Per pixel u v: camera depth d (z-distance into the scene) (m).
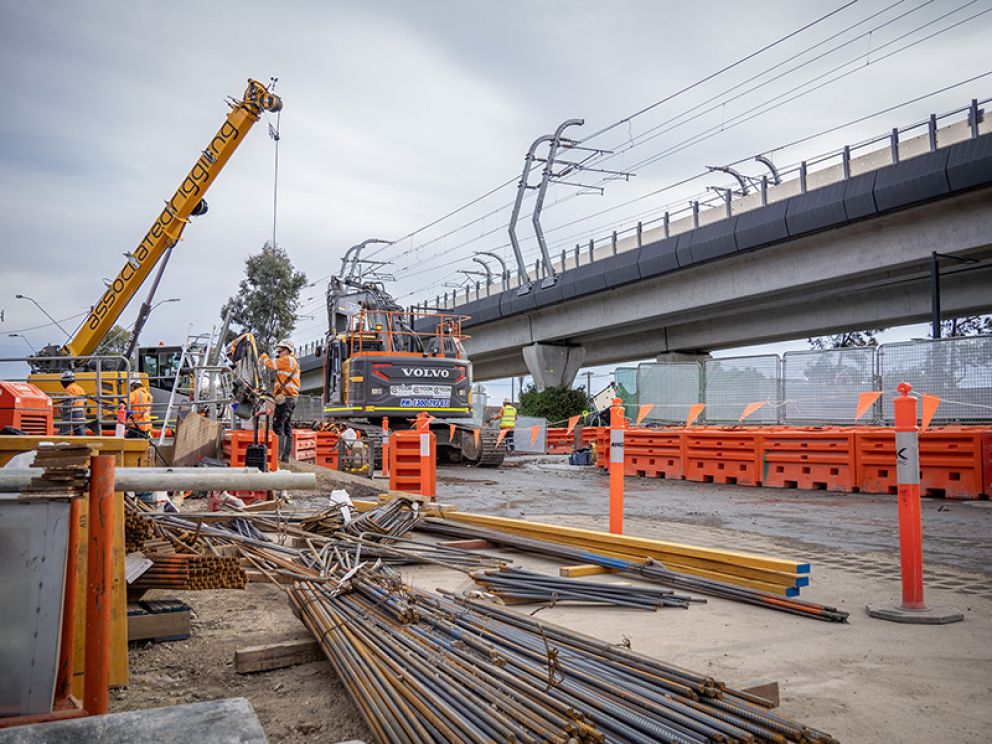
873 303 33.91
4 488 2.52
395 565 7.18
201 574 5.15
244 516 7.79
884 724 3.57
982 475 13.66
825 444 15.58
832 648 4.74
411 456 13.26
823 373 18.19
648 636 4.96
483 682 3.44
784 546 8.83
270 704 3.82
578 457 22.95
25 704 2.50
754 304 35.59
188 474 2.94
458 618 4.45
